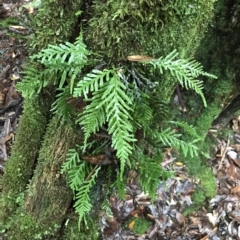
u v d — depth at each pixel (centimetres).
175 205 170
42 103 91
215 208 175
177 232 165
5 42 165
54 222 102
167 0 62
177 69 67
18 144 102
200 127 167
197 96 165
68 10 71
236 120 193
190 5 66
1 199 109
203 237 167
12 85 158
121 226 159
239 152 191
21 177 105
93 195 89
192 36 74
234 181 185
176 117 165
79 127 80
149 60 67
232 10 134
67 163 81
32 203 101
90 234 108
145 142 82
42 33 75
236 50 143
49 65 65
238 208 178
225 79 154
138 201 165
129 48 67
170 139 80
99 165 83
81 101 71
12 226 106
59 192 95
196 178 177
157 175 80
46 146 92
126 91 68
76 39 68
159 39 68
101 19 65
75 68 65
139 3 61
